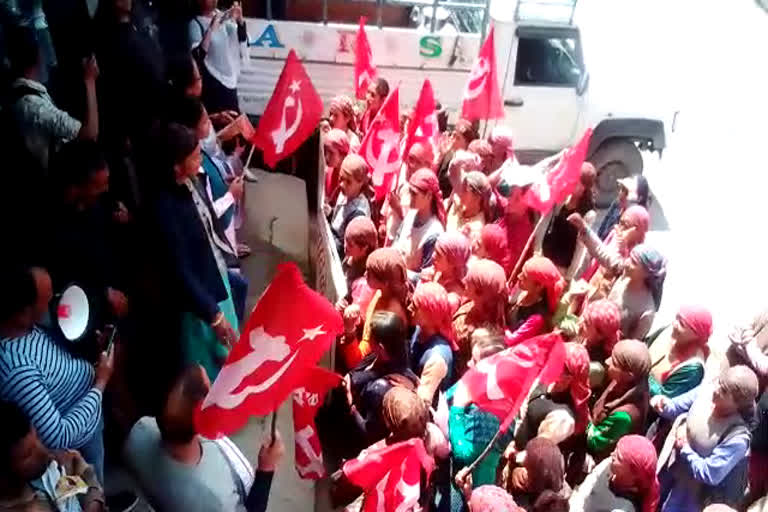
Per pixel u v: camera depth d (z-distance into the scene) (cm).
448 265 381
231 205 393
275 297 239
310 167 632
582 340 361
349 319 374
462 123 510
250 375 242
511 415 299
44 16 416
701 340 354
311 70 607
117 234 337
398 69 612
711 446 317
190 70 408
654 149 683
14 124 350
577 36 647
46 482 222
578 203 481
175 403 235
